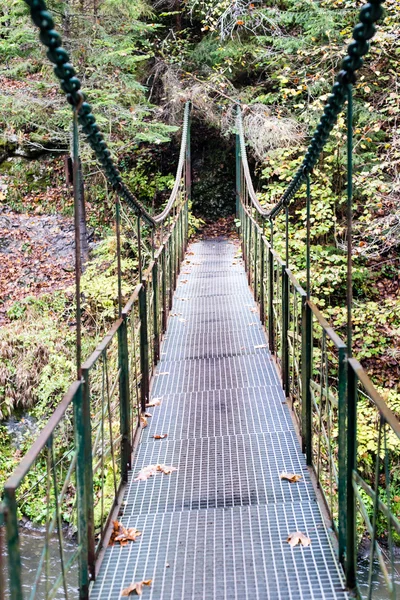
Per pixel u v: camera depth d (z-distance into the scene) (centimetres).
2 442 641
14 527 120
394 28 652
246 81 1077
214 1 1008
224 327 582
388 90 719
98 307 796
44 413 646
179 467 313
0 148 1027
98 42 795
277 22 894
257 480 295
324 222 802
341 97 177
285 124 838
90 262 845
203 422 370
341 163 797
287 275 380
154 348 491
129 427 310
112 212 973
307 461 307
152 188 1107
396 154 621
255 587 214
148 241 930
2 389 664
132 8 827
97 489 457
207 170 1209
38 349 696
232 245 1054
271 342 490
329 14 763
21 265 889
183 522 261
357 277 789
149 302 464
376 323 716
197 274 838
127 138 975
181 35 1149
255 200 616
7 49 790
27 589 432
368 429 557
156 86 1125
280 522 255
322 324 245
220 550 238
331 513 246
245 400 401
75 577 446
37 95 841
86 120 183
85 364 204
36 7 132
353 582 210
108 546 246
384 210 697
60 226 959
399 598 375
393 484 547
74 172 178
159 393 425
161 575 225
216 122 1077
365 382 171
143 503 281
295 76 834
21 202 993
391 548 153
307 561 227
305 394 305
